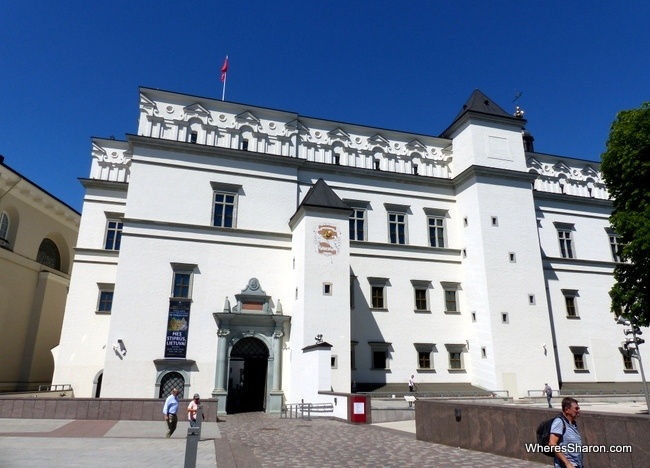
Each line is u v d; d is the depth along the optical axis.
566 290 38.72
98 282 32.66
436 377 33.22
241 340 29.94
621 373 37.91
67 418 21.70
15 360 36.00
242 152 33.09
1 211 34.97
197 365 28.61
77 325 31.56
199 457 13.15
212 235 31.31
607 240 41.84
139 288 29.03
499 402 29.75
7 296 35.06
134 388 27.31
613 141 23.81
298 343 28.61
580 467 7.00
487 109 38.97
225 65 36.50
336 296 29.12
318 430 19.39
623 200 23.92
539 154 42.19
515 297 33.84
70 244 44.16
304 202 30.27
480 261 34.38
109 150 36.03
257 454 13.68
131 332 28.12
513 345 32.69
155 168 31.44
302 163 34.47
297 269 30.52
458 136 38.66
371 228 35.50
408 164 38.12
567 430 7.18
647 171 22.28
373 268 34.38
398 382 32.28
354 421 21.36
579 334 37.94
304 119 36.25
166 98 33.16
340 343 28.34
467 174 36.47
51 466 11.52
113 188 34.97
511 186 36.47
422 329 34.03
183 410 22.61
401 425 21.14
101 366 31.12
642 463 9.40
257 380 32.38
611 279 40.50
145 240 29.98
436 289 35.31
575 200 41.69
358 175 36.25
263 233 32.28
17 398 21.69
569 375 36.50
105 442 15.73
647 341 39.31
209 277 30.52
